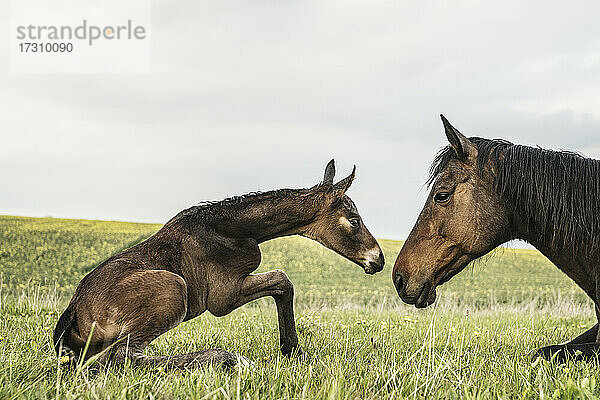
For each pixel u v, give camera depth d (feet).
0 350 17.39
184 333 27.86
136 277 18.13
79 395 11.91
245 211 21.39
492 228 19.48
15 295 67.21
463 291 91.20
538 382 13.91
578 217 18.65
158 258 19.56
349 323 32.42
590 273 19.21
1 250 108.47
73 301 18.35
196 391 12.29
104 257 111.75
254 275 21.62
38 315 32.22
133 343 17.67
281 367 16.58
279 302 21.83
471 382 14.01
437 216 20.02
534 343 24.40
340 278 105.19
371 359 17.75
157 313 18.03
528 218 19.31
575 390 12.17
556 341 25.05
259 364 16.80
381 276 110.22
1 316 30.55
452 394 13.30
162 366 16.48
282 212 21.89
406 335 26.50
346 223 23.03
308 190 22.66
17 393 11.93
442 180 19.90
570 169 18.92
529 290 92.84
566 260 19.44
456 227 19.69
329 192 22.72
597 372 14.90
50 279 87.86
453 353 19.81
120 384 13.37
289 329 21.79
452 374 15.11
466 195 19.57
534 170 18.89
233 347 23.11
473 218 19.49
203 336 26.08
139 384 13.39
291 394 13.29
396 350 20.89
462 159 19.65
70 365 17.44
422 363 16.34
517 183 18.98
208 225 20.81
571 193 18.76
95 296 17.87
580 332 29.04
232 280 20.94
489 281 104.27
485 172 19.44
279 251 132.05
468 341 23.93
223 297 20.79
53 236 130.21
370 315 41.29
